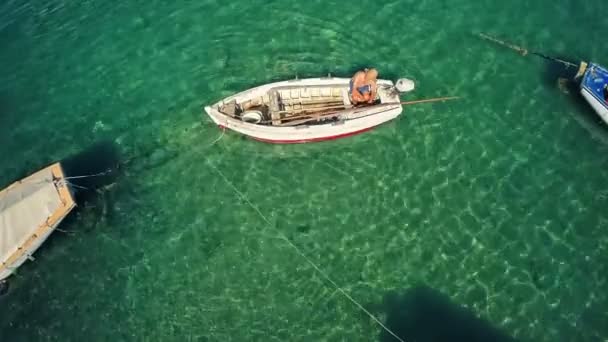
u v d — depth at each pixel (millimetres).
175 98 26547
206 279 22234
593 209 22766
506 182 23469
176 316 21625
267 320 21312
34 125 26516
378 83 24562
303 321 21234
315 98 24797
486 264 21891
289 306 21516
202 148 24984
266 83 26422
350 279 21906
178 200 23891
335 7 28688
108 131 25953
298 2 29047
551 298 21188
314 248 22578
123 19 29375
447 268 21906
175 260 22688
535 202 23016
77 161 25188
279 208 23484
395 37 27469
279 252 22578
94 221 23547
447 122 24891
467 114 25062
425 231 22656
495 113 25047
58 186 22859
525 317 20938
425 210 23078
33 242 22234
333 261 22281
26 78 28016
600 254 21859
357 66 26625
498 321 20953
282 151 24688
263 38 27906
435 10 28266
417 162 24109
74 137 25969
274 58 27203
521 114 24969
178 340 21172
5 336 21891
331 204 23422
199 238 23047
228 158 24688
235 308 21594
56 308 22188
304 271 22156
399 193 23500
